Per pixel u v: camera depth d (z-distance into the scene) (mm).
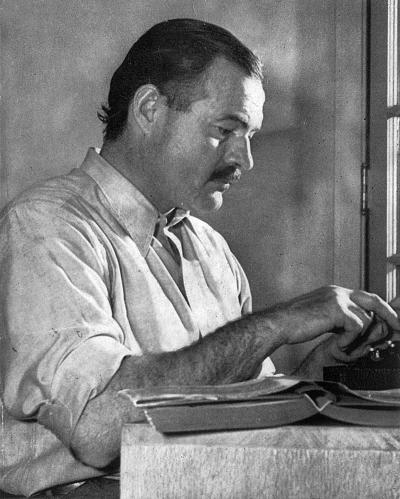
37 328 1385
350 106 2277
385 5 2205
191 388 969
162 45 1734
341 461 874
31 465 1489
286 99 2312
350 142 2271
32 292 1419
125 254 1633
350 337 1496
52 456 1483
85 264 1485
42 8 2223
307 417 919
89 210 1618
